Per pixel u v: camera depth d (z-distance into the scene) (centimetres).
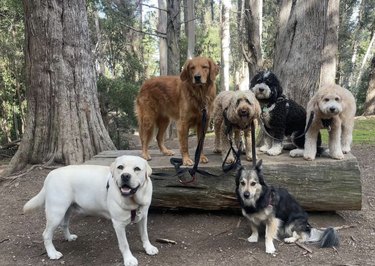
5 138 787
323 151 233
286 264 182
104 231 223
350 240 204
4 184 316
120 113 621
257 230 205
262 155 237
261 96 224
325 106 203
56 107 334
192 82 222
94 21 1068
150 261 188
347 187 217
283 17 398
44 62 330
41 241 216
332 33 421
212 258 190
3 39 682
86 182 186
